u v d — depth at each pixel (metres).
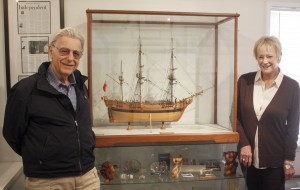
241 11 2.18
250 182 1.86
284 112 1.69
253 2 2.19
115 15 1.83
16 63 1.97
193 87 2.05
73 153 1.31
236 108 1.83
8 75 1.96
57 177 1.30
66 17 2.01
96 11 1.75
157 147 1.90
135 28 1.95
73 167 1.32
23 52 1.97
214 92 2.02
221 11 2.16
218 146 1.92
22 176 1.93
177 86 2.04
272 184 1.76
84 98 1.43
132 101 1.94
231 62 1.86
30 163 1.27
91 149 1.43
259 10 2.20
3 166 1.93
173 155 1.93
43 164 1.27
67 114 1.31
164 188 2.01
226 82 1.92
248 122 1.77
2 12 1.96
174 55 2.03
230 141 1.82
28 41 1.97
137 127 1.90
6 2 1.93
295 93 1.71
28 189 1.32
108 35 1.90
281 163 1.74
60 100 1.29
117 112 1.88
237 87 1.86
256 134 1.74
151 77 2.01
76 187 1.36
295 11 2.37
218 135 1.81
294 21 2.42
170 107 1.93
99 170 1.83
